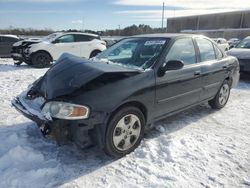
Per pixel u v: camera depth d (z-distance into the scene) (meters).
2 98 5.94
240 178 3.05
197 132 4.30
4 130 4.09
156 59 3.76
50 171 3.02
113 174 3.05
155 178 3.00
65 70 3.42
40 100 3.36
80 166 3.19
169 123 4.66
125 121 3.36
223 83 5.37
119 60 4.15
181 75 4.05
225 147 3.79
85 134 3.01
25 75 9.30
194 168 3.22
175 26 70.94
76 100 2.89
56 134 2.94
